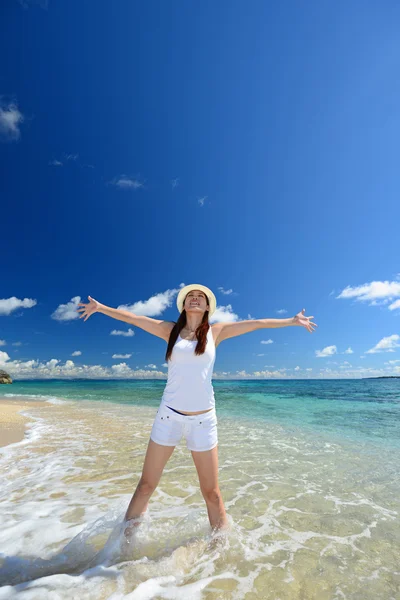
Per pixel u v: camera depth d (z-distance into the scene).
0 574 2.55
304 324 3.55
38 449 6.79
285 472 5.25
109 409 14.29
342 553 2.94
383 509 3.88
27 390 29.28
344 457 6.11
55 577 2.46
